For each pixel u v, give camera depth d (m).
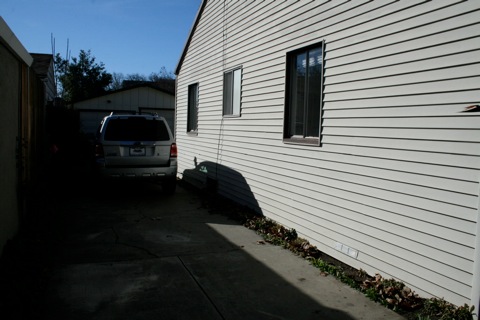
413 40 4.08
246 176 8.08
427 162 3.92
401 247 4.21
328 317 3.69
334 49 5.29
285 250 5.67
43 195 8.76
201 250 5.60
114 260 5.10
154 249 5.60
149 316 3.64
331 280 4.58
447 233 3.71
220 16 9.54
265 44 7.26
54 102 17.39
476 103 3.47
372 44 4.62
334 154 5.28
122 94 21.00
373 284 4.33
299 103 6.32
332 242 5.32
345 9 5.07
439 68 3.80
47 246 5.50
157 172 9.21
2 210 4.62
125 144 8.98
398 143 4.26
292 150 6.34
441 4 3.78
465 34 3.56
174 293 4.14
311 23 5.82
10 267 4.39
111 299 3.97
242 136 8.28
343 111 5.10
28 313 3.49
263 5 7.34
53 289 4.16
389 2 4.38
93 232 6.41
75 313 3.66
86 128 20.50
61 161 11.21
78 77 38.56
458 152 3.62
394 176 4.31
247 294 4.16
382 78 4.47
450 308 3.60
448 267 3.69
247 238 6.25
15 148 5.49
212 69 10.10
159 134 9.31
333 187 5.30
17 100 5.59
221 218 7.57
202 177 10.77
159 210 8.21
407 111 4.15
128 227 6.78
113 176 8.91
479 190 3.42
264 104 7.31
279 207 6.75
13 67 5.28
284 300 4.04
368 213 4.68
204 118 10.71
